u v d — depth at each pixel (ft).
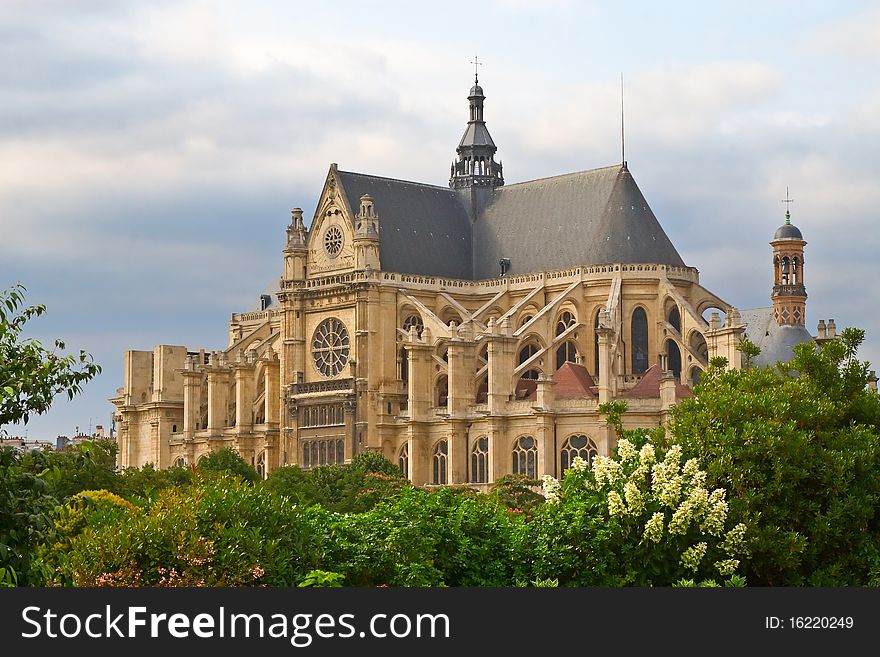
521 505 421.59
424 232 629.51
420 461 576.20
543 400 533.55
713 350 539.70
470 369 565.53
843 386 238.89
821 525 208.95
